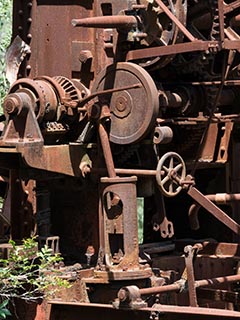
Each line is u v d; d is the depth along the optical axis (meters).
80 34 11.17
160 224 11.20
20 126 10.48
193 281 10.66
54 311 10.58
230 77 11.60
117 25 10.55
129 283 10.58
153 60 10.78
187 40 11.07
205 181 12.85
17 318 10.77
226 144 12.10
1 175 11.84
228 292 11.13
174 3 10.63
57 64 11.26
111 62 11.07
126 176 10.77
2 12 16.11
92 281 10.62
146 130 10.53
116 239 10.62
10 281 10.25
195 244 11.79
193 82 11.33
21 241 11.05
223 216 11.05
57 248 11.09
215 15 10.59
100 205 10.64
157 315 10.04
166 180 10.73
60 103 10.75
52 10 11.27
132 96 10.59
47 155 10.58
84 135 10.90
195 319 10.05
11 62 11.35
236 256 11.84
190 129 11.73
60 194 11.41
